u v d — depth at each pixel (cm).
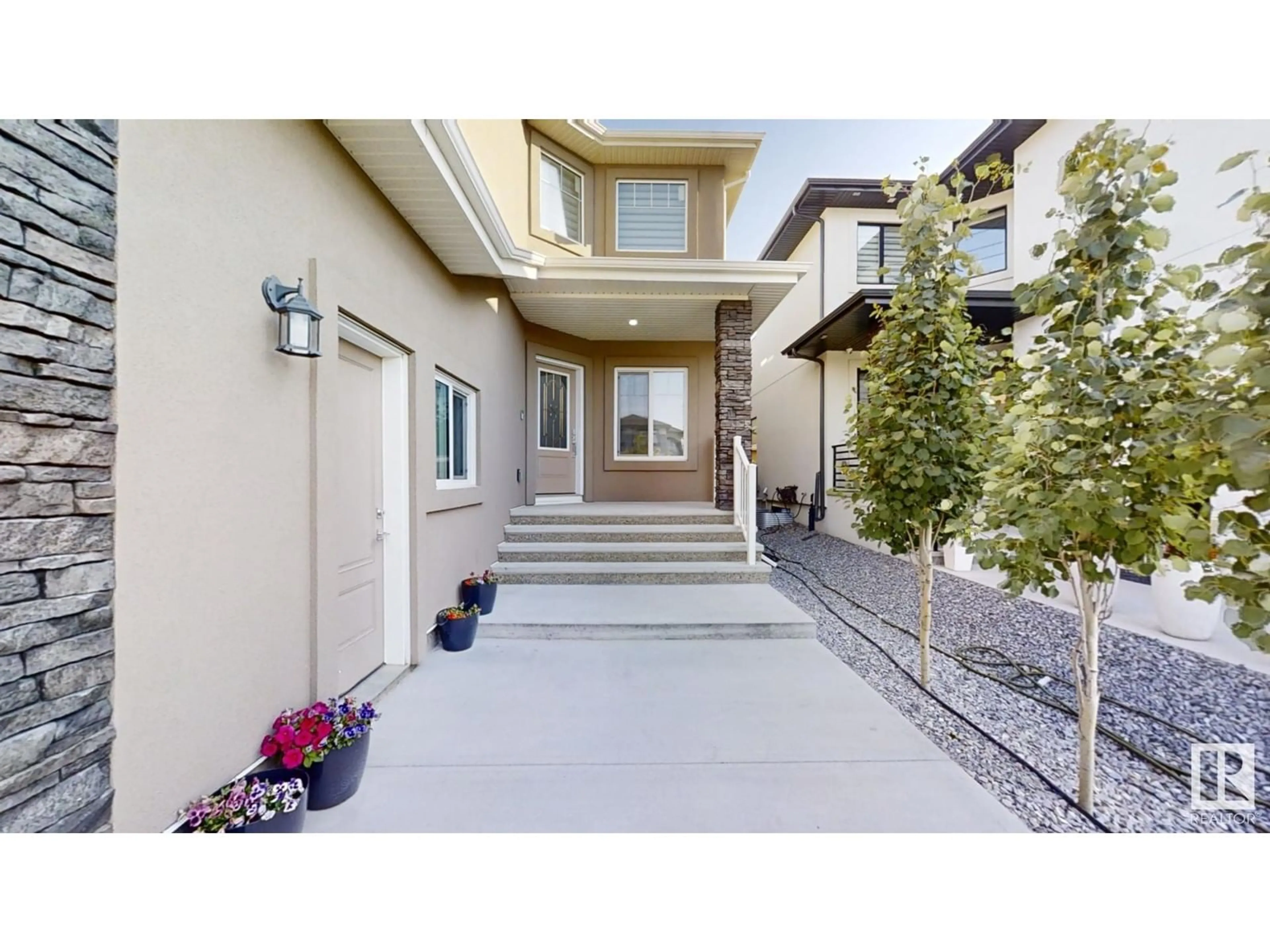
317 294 235
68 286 134
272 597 206
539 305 618
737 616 412
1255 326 138
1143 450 175
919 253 315
